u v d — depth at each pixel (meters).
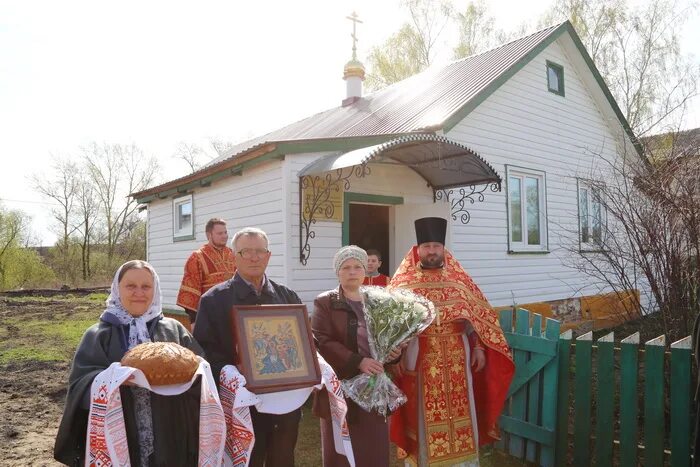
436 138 6.66
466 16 22.97
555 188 11.20
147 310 2.86
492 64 10.64
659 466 3.78
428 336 3.92
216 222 5.79
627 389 3.94
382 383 3.39
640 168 6.12
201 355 2.92
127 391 2.58
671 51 17.17
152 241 11.79
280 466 3.14
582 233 8.99
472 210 9.39
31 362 9.11
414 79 12.70
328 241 7.53
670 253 5.23
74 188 37.84
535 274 10.52
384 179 8.18
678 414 3.68
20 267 31.67
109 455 2.32
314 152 7.33
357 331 3.44
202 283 5.70
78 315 16.05
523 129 10.53
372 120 9.65
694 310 5.19
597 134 12.49
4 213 31.98
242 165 7.88
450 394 3.90
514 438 4.67
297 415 3.22
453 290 4.06
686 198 5.12
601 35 18.44
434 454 3.80
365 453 3.33
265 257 3.27
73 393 2.49
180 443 2.65
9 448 5.15
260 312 3.08
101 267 37.75
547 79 11.23
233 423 2.80
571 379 5.90
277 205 7.41
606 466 4.03
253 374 2.90
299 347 3.10
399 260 8.31
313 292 7.35
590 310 11.56
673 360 3.72
